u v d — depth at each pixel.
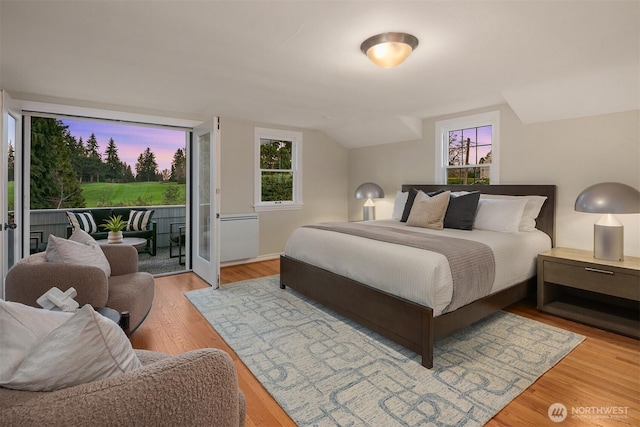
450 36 2.12
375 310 2.54
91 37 2.16
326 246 3.12
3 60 2.54
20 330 0.95
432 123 4.62
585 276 2.80
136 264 2.87
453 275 2.27
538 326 2.81
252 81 3.05
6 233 2.65
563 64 2.60
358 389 1.95
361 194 5.06
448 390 1.94
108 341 0.94
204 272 4.21
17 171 3.14
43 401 0.76
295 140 5.42
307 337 2.62
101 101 3.69
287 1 1.74
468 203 3.49
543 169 3.59
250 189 5.00
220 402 1.00
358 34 2.11
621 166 3.08
